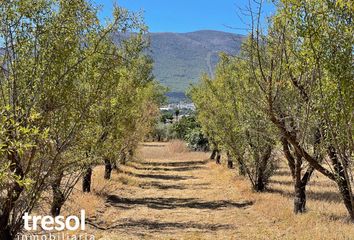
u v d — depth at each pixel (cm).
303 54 716
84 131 927
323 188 1881
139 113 2316
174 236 1129
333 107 708
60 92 766
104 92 913
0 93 734
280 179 2298
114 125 1389
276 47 900
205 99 2414
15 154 681
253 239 1073
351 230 1026
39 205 845
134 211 1509
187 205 1662
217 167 3141
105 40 897
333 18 673
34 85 750
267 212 1373
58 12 774
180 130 6253
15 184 692
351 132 695
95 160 1087
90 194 1631
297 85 943
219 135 2033
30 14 738
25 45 743
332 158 1004
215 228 1235
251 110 1492
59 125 788
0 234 720
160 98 4072
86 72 830
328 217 1196
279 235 1088
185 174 2898
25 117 684
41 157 748
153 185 2286
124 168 2941
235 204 1644
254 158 1833
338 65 671
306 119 881
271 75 910
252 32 898
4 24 727
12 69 732
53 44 756
